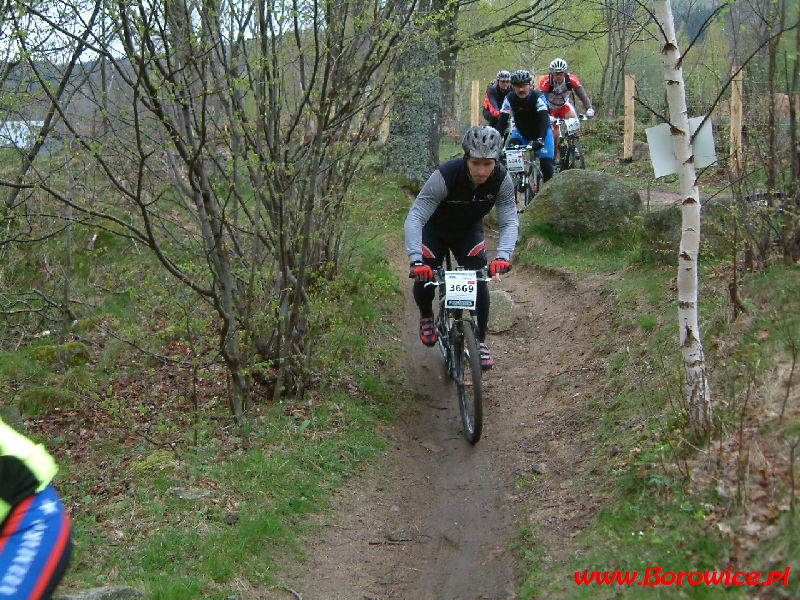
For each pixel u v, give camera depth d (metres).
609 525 3.98
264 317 5.92
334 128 6.19
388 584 4.23
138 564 4.13
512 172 10.46
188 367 6.46
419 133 12.10
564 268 8.41
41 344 9.66
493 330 7.62
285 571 4.27
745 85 5.89
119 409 6.12
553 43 20.64
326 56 5.95
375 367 7.03
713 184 9.70
